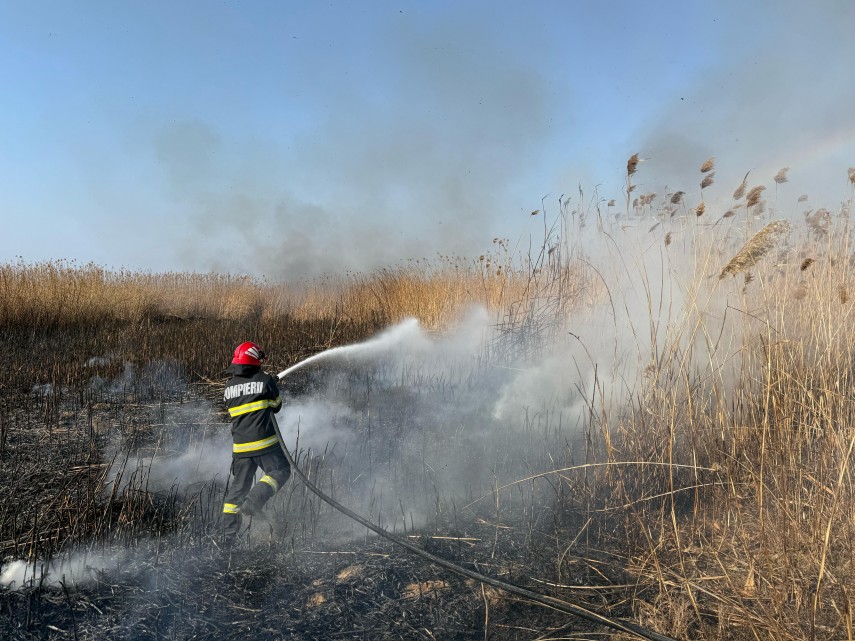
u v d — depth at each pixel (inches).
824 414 173.0
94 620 131.6
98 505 184.9
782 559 146.0
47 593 140.6
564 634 128.8
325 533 173.5
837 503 148.6
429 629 131.0
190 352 437.1
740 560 150.6
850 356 204.5
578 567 154.5
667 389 209.8
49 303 567.5
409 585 147.3
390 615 135.6
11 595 138.9
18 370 366.9
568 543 166.4
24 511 182.5
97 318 607.2
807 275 234.5
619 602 139.0
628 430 205.3
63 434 256.8
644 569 151.9
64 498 190.7
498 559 158.7
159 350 446.0
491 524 178.9
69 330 558.6
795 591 129.7
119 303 641.6
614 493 183.8
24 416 280.2
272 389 177.5
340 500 195.8
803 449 182.5
